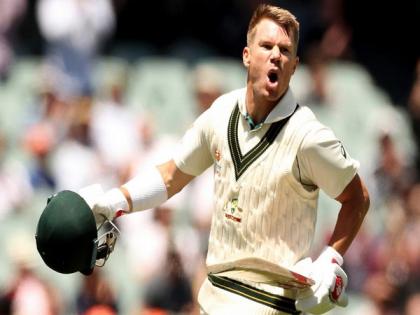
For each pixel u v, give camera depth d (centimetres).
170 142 4350
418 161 5028
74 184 4197
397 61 6128
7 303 3481
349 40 5706
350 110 5238
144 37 5719
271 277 1648
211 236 1706
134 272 3703
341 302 1636
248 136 1653
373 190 4375
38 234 1670
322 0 5553
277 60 1622
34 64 5388
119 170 4194
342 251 1650
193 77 5278
